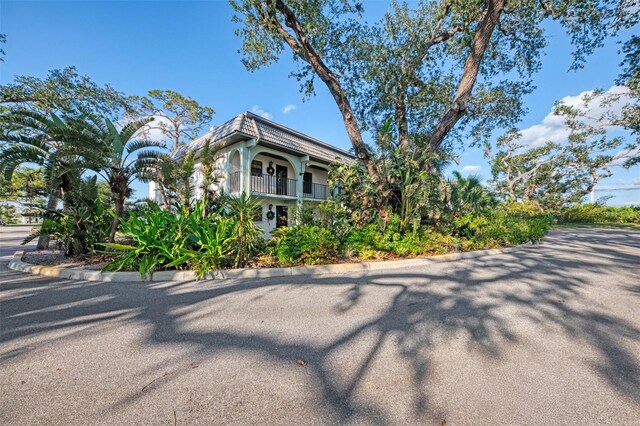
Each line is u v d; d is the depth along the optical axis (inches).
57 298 148.0
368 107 453.1
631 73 384.5
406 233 291.4
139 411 61.2
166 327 108.7
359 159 358.3
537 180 1016.9
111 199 312.8
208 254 195.9
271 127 537.0
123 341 96.5
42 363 82.1
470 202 376.2
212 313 124.0
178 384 71.2
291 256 222.4
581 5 314.8
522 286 162.9
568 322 109.6
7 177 235.1
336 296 148.8
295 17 309.4
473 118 489.1
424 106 448.5
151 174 280.7
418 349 88.9
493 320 112.5
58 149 251.9
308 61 341.1
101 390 68.9
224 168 509.0
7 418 59.2
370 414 59.5
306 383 71.2
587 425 56.1
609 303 131.6
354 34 367.9
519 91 448.5
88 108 406.0
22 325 111.5
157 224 211.2
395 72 396.2
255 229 241.3
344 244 259.1
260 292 157.6
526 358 82.9
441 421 57.2
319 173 693.9
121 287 170.9
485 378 72.8
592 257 256.5
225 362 82.0
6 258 294.8
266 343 94.1
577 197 1008.2
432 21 404.8
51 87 369.7
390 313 122.2
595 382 70.8
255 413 60.3
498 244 335.6
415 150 353.1
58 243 280.4
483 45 335.9
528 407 61.4
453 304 133.2
